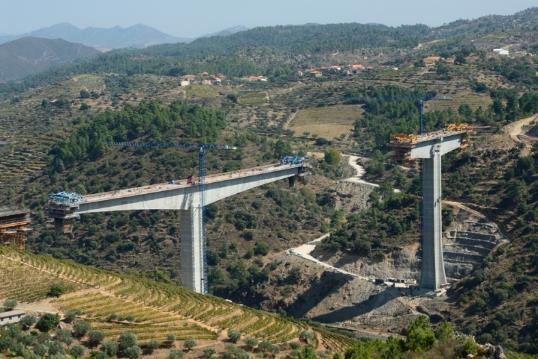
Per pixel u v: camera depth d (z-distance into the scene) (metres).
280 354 145.00
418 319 130.12
